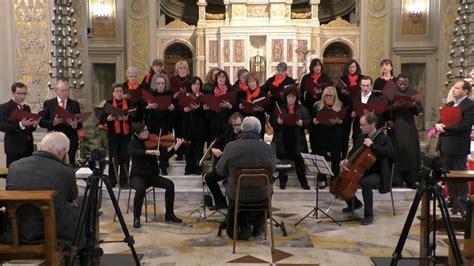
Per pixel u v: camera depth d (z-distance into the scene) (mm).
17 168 3838
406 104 6652
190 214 6418
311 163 5773
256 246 5117
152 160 5996
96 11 13203
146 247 5086
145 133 5922
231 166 5105
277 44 13359
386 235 5484
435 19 12516
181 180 7457
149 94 6691
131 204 6926
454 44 8719
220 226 5469
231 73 13461
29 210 3691
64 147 3990
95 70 13555
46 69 8258
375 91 7035
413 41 12727
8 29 8180
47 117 6566
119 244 5156
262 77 13391
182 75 7699
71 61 8562
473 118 5859
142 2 13312
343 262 4633
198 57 13695
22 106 6352
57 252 3652
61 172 3848
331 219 6082
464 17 8383
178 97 7078
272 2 13422
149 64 13414
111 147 7023
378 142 5895
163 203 7066
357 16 13641
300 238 5383
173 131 8219
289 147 7059
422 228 4426
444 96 9820
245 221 5336
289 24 13430
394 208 6555
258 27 13344
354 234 5527
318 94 7340
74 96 8633
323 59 13961
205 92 7621
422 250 4418
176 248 5055
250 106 6742
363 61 13070
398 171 7211
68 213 3852
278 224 5605
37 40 8227
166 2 14727
